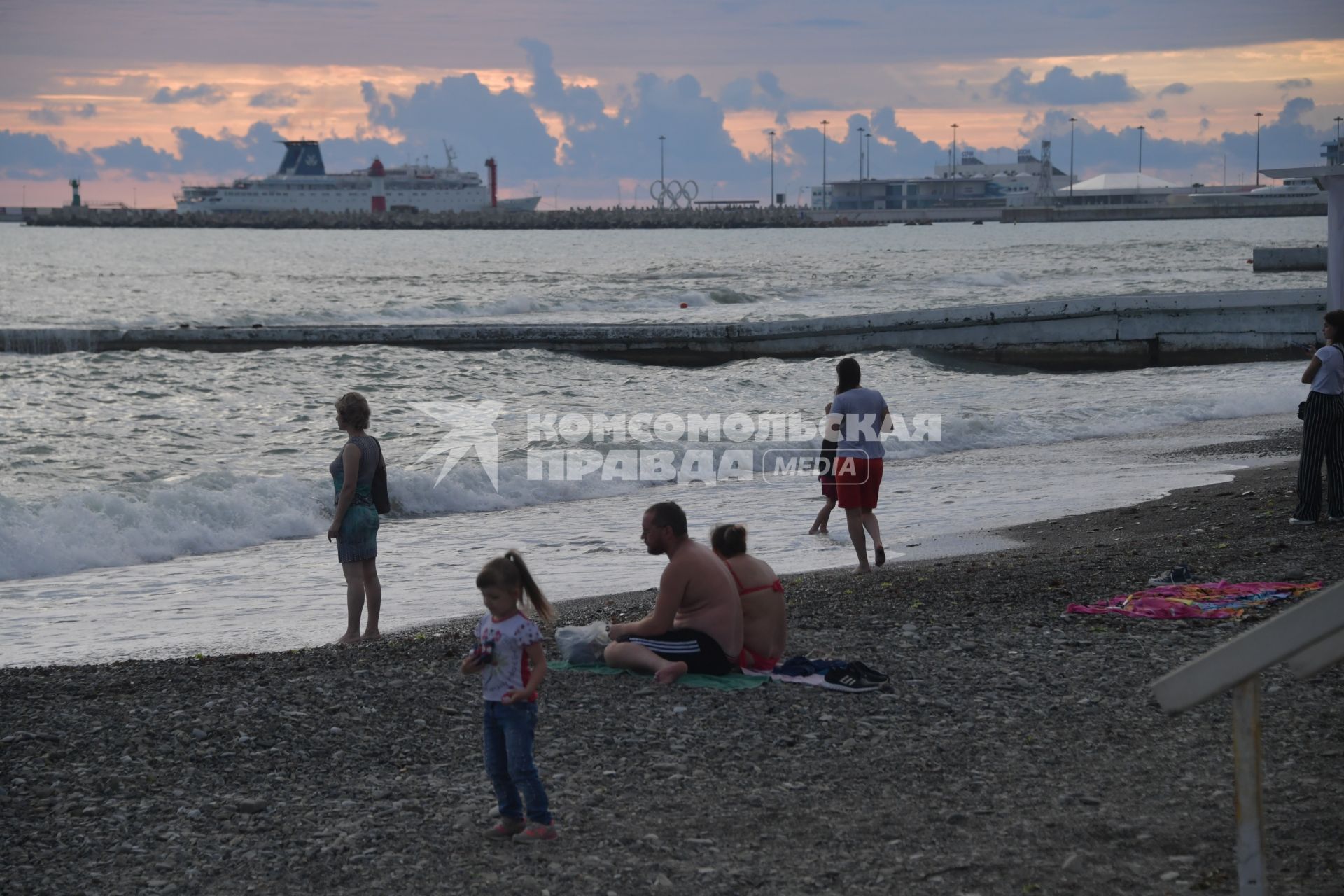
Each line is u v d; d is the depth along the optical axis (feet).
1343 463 48.32
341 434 90.38
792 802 22.53
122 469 75.77
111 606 45.83
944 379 121.19
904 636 34.58
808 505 65.77
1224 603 36.40
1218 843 19.81
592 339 133.90
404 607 45.29
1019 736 25.79
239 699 29.04
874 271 306.35
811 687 29.50
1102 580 41.65
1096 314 133.59
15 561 51.29
